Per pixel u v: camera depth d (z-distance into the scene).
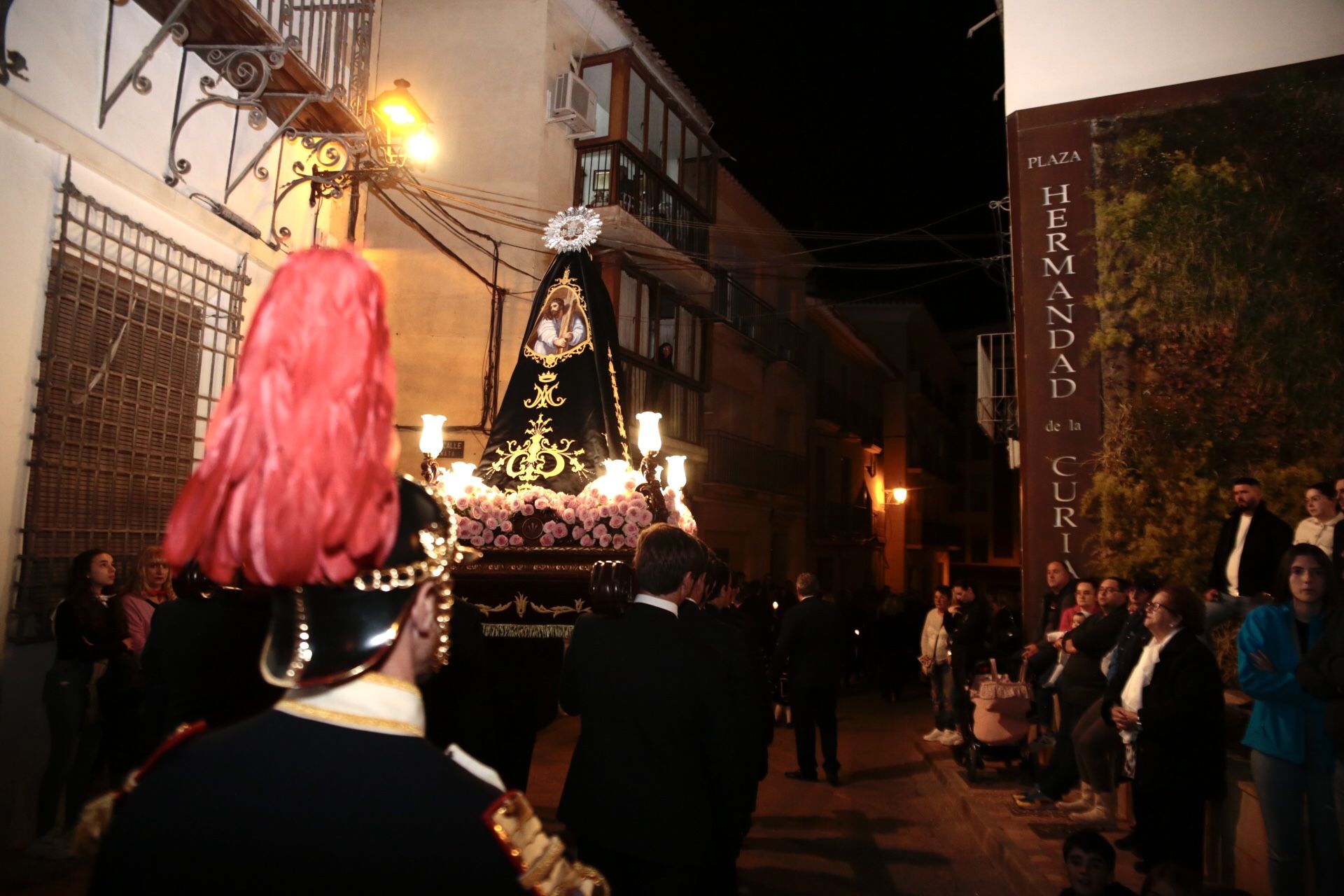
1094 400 6.59
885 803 7.02
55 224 4.73
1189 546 6.25
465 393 11.66
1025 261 6.88
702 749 2.76
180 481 5.84
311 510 1.04
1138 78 6.76
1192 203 6.45
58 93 4.71
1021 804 6.20
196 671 3.10
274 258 6.88
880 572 26.69
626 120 13.05
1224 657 5.77
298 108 6.15
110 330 5.18
